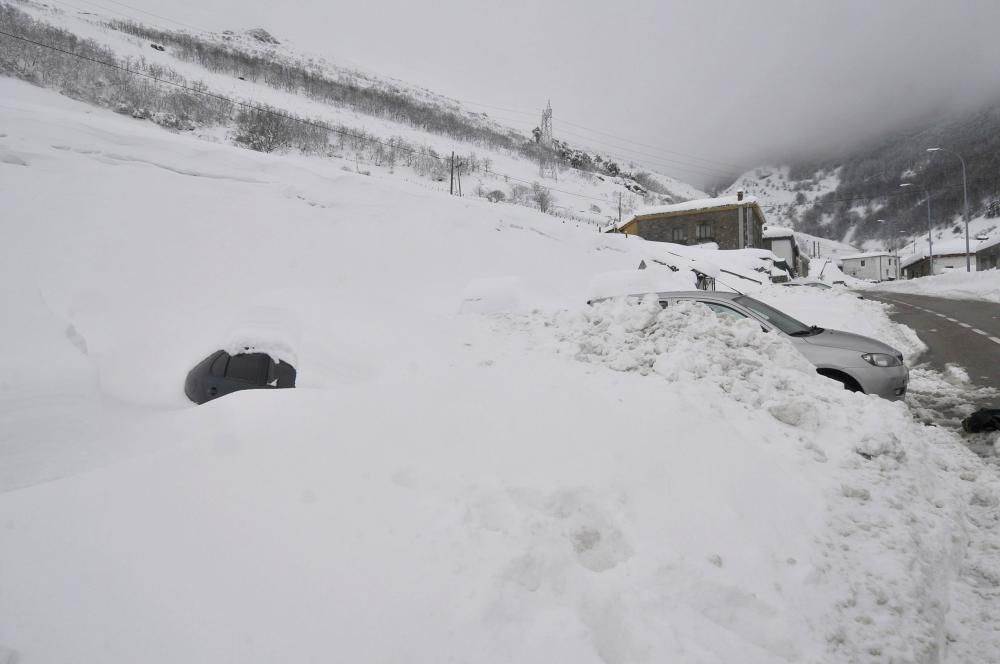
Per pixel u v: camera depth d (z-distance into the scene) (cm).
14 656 159
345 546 217
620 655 192
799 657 211
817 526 296
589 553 251
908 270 7806
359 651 168
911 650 220
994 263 4525
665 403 409
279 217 1320
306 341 626
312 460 284
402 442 318
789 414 417
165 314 817
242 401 385
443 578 204
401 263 1377
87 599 181
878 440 376
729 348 513
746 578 245
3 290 600
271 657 163
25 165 1052
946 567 284
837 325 1292
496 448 324
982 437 511
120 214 1037
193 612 178
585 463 317
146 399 542
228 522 227
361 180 1706
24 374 398
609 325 590
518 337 693
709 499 300
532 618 194
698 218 4438
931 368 936
